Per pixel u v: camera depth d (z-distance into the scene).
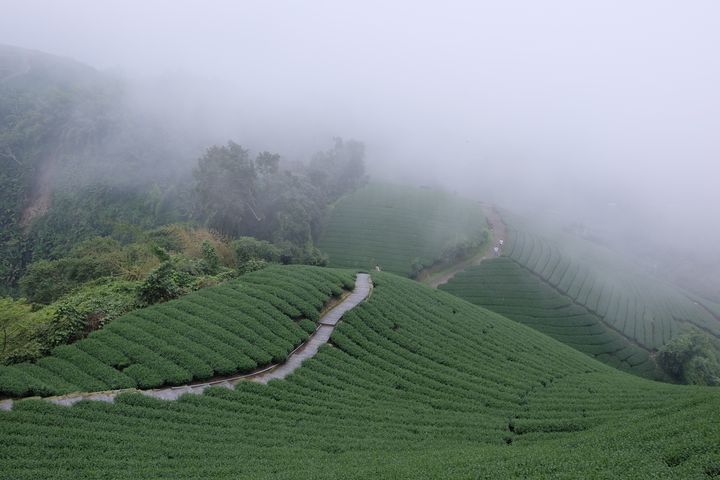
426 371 36.91
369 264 81.75
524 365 42.50
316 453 23.20
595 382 42.09
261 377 31.45
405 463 20.84
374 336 39.97
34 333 28.45
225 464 21.00
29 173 101.88
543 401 35.31
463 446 25.88
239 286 40.47
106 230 89.81
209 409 26.42
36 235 92.69
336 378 33.38
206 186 70.00
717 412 24.27
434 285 79.19
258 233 73.44
